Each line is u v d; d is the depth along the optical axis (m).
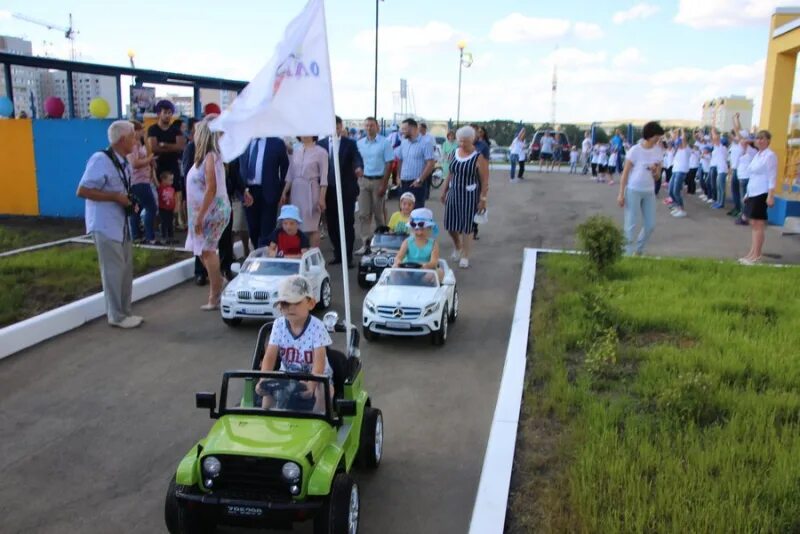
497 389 7.60
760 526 4.39
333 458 4.50
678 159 19.25
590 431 5.76
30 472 5.83
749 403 6.16
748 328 8.45
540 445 5.93
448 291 9.36
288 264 9.85
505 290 11.59
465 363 8.38
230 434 4.55
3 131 16.91
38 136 16.84
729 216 19.42
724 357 7.34
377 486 5.58
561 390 6.75
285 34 6.39
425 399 7.33
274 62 6.39
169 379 7.82
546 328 8.81
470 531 4.67
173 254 12.86
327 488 4.29
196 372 8.04
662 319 8.76
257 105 6.38
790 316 8.91
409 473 5.80
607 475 5.05
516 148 30.12
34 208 17.23
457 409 7.08
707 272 11.52
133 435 6.50
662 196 24.67
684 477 4.88
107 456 6.11
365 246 12.57
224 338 9.17
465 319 10.10
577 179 31.38
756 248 13.09
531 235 16.53
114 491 5.55
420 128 17.30
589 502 4.65
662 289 10.35
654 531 4.41
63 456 6.11
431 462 5.99
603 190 26.28
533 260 13.06
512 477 5.43
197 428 6.66
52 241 14.23
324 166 11.86
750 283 10.70
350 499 4.45
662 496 4.64
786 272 11.66
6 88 17.31
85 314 9.70
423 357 8.59
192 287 11.67
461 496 5.45
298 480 4.27
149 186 13.46
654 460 5.18
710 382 6.42
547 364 7.54
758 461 5.24
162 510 5.29
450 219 12.96
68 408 7.07
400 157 14.42
